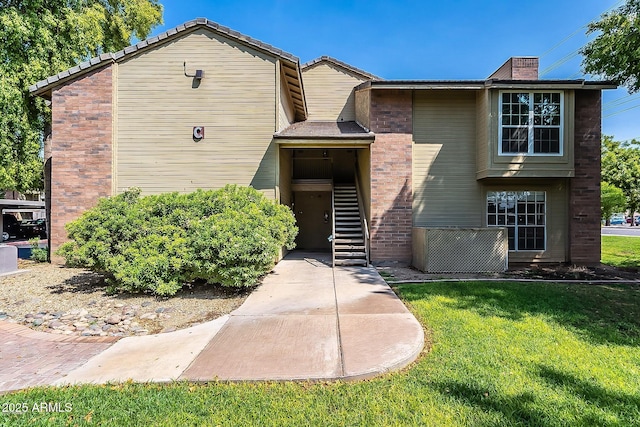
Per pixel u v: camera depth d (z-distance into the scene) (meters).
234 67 10.04
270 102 10.06
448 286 7.04
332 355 3.77
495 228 8.88
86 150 9.98
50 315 5.47
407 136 10.48
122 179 9.99
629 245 15.41
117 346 4.21
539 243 10.64
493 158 9.86
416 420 2.66
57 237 9.97
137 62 10.02
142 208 6.91
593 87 9.88
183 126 10.02
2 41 10.79
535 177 9.95
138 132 10.00
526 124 9.91
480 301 5.93
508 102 9.96
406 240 10.35
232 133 10.04
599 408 2.82
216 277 6.61
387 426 2.59
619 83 9.38
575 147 10.36
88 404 2.90
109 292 6.57
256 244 6.29
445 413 2.75
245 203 7.40
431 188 10.64
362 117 11.71
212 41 10.05
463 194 10.64
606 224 37.44
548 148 9.93
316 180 14.15
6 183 11.53
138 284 6.03
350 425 2.61
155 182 10.00
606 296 6.22
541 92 9.91
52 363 3.73
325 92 14.40
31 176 12.38
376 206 10.41
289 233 7.97
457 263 8.85
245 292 6.74
